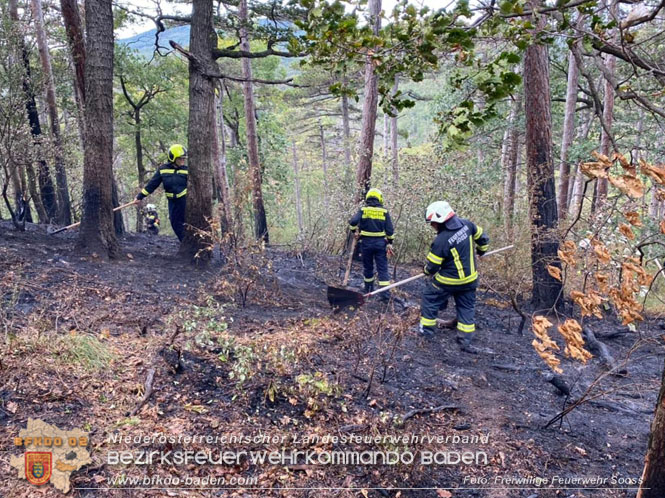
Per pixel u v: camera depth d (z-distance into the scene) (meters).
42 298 4.74
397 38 2.51
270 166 22.69
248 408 3.56
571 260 3.06
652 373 5.66
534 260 7.46
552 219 7.37
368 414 3.80
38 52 10.53
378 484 3.08
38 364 3.41
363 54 2.63
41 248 6.30
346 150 20.86
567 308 7.72
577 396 4.74
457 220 5.49
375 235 7.38
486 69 2.53
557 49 12.36
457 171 10.24
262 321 5.46
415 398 4.23
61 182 9.79
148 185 7.66
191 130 6.85
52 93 10.38
